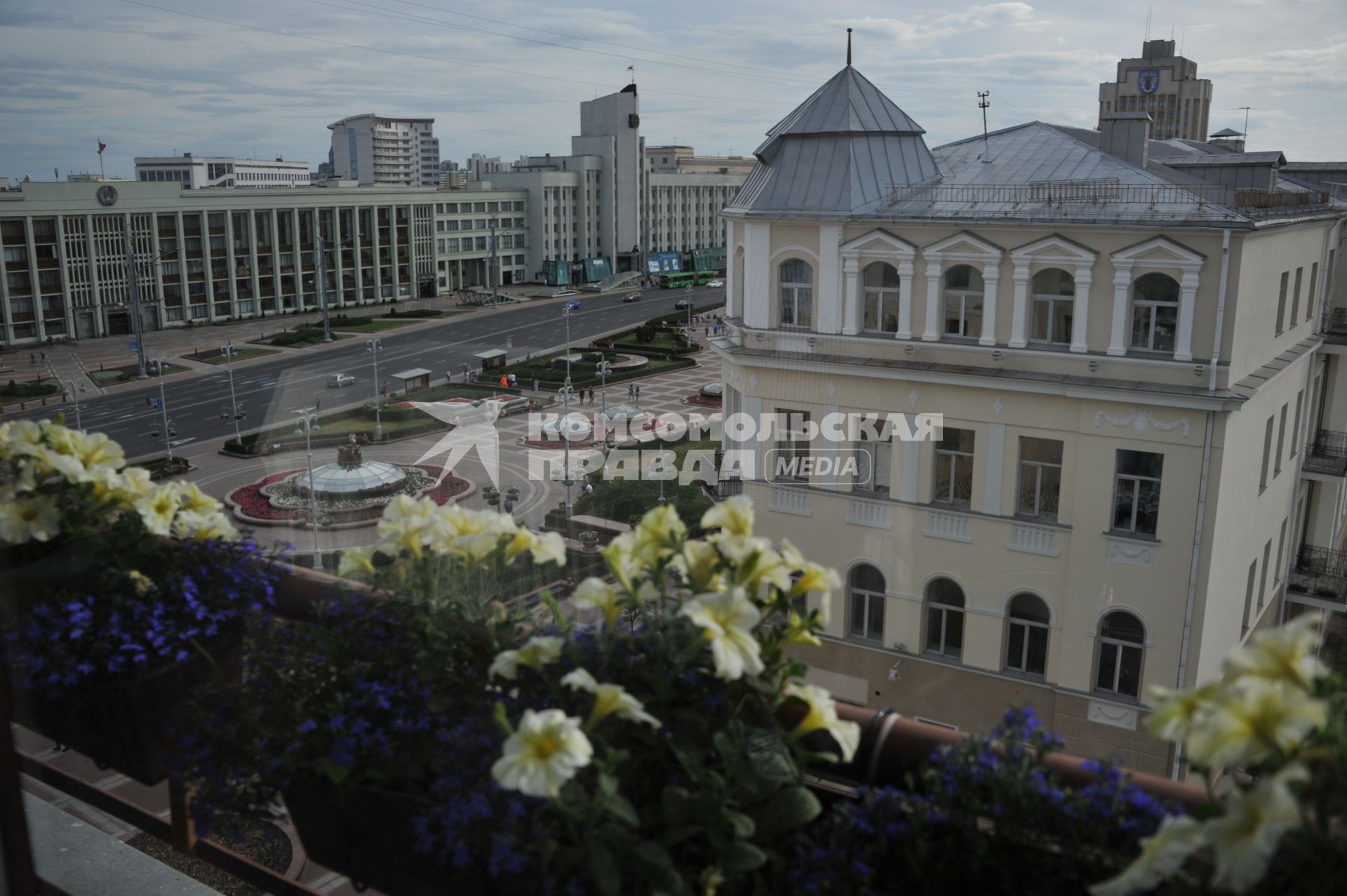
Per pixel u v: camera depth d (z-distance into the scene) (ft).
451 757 10.39
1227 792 7.02
